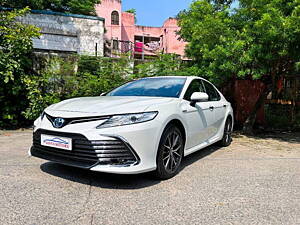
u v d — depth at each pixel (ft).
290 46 16.35
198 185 8.95
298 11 14.75
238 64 17.22
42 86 21.65
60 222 6.18
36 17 36.19
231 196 8.05
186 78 12.56
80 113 8.32
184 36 22.90
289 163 12.26
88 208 6.95
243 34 16.83
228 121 16.19
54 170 10.00
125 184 8.80
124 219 6.43
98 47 40.09
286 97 25.76
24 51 20.16
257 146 16.44
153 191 8.27
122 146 7.85
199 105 11.78
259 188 8.80
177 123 10.12
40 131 9.02
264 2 16.47
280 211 7.10
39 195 7.68
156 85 12.30
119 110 8.24
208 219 6.56
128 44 54.44
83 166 7.93
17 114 20.71
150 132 8.34
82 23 38.99
